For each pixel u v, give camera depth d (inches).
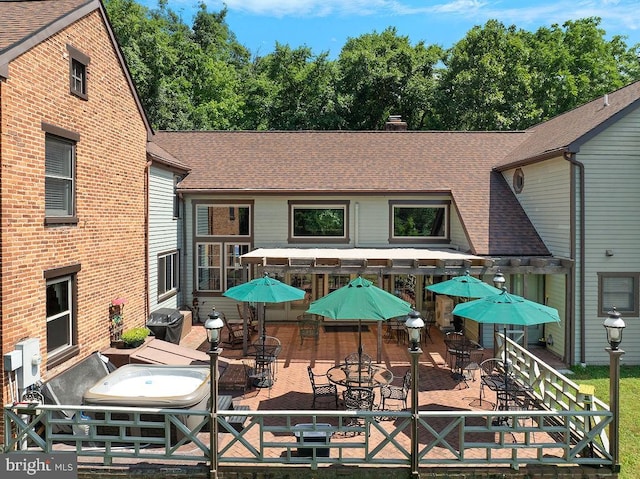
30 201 387.2
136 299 629.9
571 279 612.4
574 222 613.9
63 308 451.2
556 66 1628.9
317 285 853.8
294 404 466.3
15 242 366.9
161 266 737.0
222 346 679.1
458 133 1005.8
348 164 896.9
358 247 842.2
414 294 853.8
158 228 719.7
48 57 412.5
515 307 389.4
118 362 507.2
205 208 892.6
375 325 824.9
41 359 399.2
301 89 1768.0
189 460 345.1
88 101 490.3
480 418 443.2
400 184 835.4
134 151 618.5
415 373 331.3
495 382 455.2
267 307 852.0
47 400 381.1
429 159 913.5
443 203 841.5
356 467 337.1
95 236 508.7
